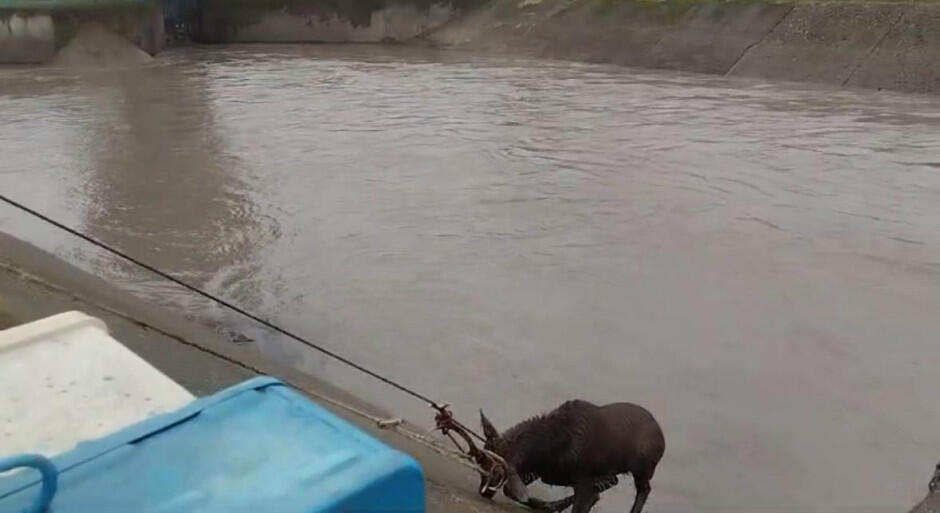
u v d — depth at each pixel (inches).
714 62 1195.3
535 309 412.8
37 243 498.3
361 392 324.8
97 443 82.6
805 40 1131.9
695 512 259.3
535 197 602.9
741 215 557.9
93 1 1390.3
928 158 689.6
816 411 318.7
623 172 666.2
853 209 565.6
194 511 72.9
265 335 376.5
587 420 238.2
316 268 467.2
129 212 573.0
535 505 251.3
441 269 465.7
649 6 1326.3
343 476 77.4
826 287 437.7
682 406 322.7
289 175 669.9
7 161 719.1
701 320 400.5
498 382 341.1
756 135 783.1
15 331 113.7
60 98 1048.8
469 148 753.6
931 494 265.4
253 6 1676.9
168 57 1482.5
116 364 107.5
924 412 317.4
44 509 73.7
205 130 847.7
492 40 1505.9
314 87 1114.1
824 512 257.9
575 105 949.8
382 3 1642.5
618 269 465.7
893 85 1014.4
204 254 489.4
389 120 882.8
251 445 82.2
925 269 458.6
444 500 224.5
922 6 1063.0
